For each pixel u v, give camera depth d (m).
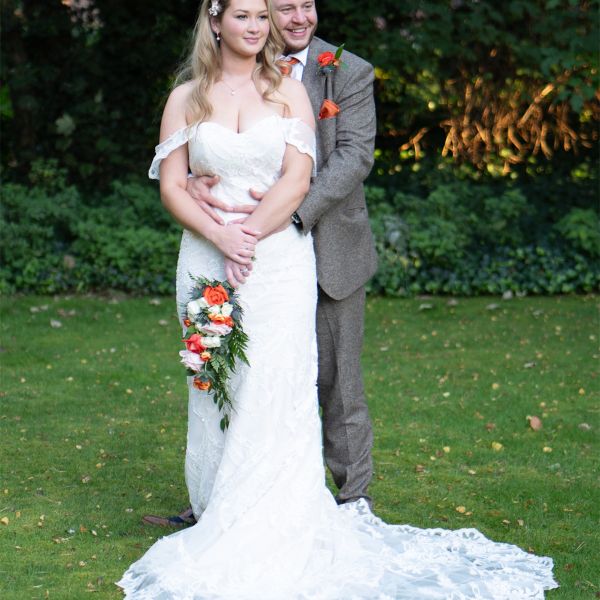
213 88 3.99
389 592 3.72
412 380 7.08
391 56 11.15
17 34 11.34
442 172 11.39
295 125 3.97
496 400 6.61
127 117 11.76
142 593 3.71
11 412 6.23
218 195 3.99
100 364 7.46
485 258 10.40
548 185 11.48
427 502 4.84
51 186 10.91
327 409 4.53
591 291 10.33
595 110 11.80
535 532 4.45
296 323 4.03
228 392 4.04
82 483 5.03
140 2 11.62
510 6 10.80
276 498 3.92
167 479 5.13
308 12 4.26
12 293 9.96
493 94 11.81
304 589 3.72
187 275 4.08
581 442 5.79
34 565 4.02
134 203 10.67
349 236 4.38
